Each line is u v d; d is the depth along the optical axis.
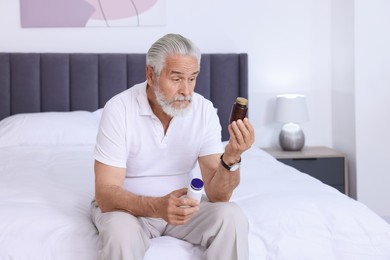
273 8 3.68
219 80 3.56
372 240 1.72
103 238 1.45
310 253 1.67
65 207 1.79
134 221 1.46
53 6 3.52
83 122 3.13
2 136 2.98
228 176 1.61
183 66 1.56
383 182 3.44
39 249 1.53
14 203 1.80
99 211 1.62
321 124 3.78
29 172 2.31
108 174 1.61
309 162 3.42
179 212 1.41
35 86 3.45
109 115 1.65
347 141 3.54
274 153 3.48
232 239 1.50
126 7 3.56
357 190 3.43
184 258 1.56
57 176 2.25
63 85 3.46
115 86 3.49
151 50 1.61
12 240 1.55
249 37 3.68
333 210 1.77
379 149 3.42
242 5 3.65
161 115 1.68
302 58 3.72
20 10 3.51
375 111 3.40
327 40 3.72
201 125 1.73
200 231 1.59
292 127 3.58
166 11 3.61
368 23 3.35
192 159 1.75
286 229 1.70
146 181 1.71
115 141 1.62
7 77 3.44
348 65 3.46
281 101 3.54
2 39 3.52
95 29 3.57
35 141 3.00
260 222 1.72
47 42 3.55
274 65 3.72
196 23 3.63
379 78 3.38
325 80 3.75
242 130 1.52
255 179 2.23
